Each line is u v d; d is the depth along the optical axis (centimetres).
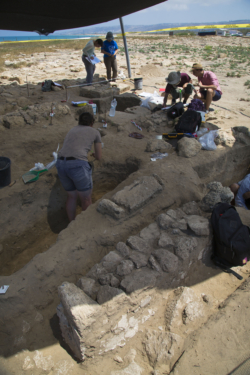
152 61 1494
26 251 401
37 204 431
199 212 333
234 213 290
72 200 399
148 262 259
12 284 256
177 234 293
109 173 497
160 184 369
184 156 470
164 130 586
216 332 228
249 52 1812
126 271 245
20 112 583
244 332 227
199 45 2364
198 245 280
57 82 944
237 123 623
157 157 471
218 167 494
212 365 205
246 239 275
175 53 1867
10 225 393
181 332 237
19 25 655
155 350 223
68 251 288
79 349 203
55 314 253
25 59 1666
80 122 376
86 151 361
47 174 448
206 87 651
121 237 308
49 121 596
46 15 621
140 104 757
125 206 323
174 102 684
